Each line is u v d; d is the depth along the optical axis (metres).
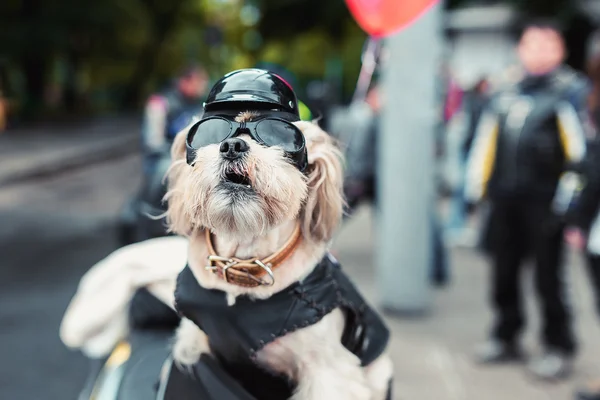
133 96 34.16
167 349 2.20
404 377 3.80
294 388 1.63
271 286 1.54
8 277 5.96
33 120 23.27
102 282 2.36
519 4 18.47
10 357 4.16
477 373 3.86
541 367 3.77
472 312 4.93
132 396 2.00
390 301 4.84
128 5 23.83
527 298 5.16
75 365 4.06
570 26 19.12
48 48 20.94
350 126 5.70
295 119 1.58
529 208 3.71
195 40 33.91
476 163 3.99
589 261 3.42
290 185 1.46
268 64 4.63
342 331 1.63
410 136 4.66
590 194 3.34
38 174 12.95
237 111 1.55
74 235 7.85
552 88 3.74
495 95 3.99
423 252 4.78
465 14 14.73
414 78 4.63
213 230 1.49
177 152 1.66
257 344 1.53
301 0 31.22
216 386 1.58
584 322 4.64
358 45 32.22
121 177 13.56
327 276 1.61
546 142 3.65
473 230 7.58
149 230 2.71
